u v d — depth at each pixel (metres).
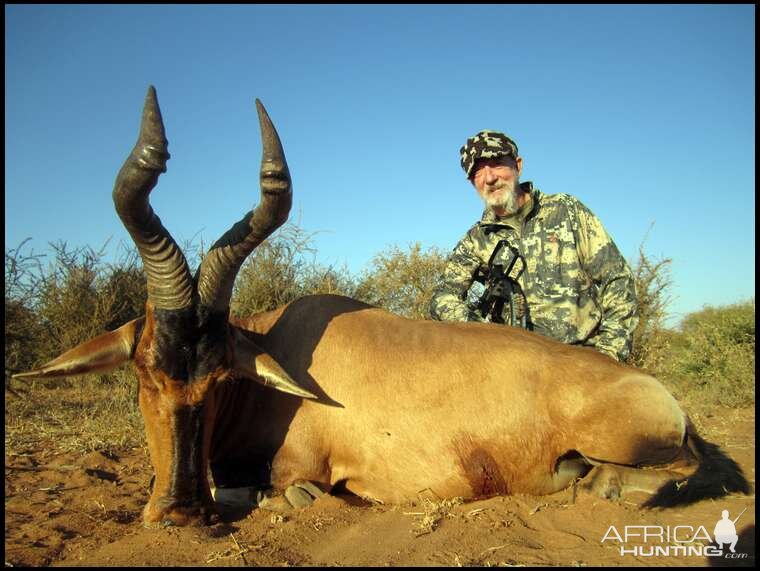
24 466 5.17
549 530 3.54
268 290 9.94
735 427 6.64
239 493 4.11
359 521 3.78
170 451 3.67
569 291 5.36
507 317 5.59
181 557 3.19
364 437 4.18
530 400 4.12
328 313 4.55
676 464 4.19
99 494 4.46
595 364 4.22
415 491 4.16
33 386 9.41
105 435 6.21
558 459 4.18
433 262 11.91
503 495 4.15
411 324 4.48
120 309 10.77
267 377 3.92
